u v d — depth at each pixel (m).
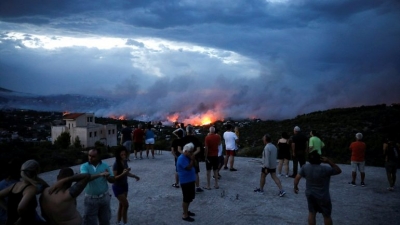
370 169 12.68
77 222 4.02
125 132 14.60
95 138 49.62
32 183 3.84
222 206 7.96
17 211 3.77
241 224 6.75
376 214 7.35
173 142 9.63
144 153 17.31
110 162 14.11
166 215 7.32
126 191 6.32
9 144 20.33
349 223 6.78
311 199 5.86
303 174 5.96
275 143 25.22
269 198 8.63
